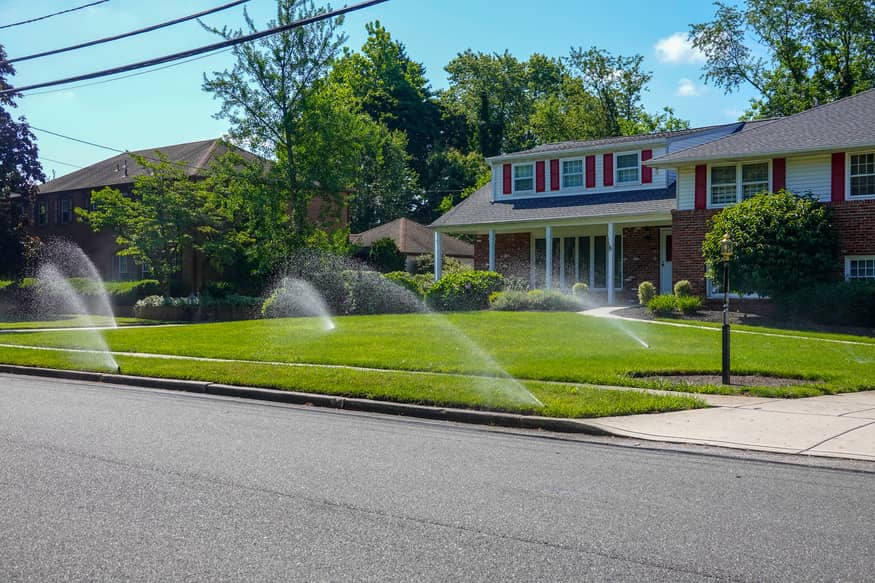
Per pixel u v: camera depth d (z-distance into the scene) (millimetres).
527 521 5078
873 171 21047
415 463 6793
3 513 5250
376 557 4398
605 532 4852
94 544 4617
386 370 12211
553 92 66688
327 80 33219
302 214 32219
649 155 27672
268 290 34219
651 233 27219
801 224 20047
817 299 19203
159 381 12312
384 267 37781
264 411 9852
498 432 8391
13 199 38688
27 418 9172
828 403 9625
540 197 30078
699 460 6938
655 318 20609
